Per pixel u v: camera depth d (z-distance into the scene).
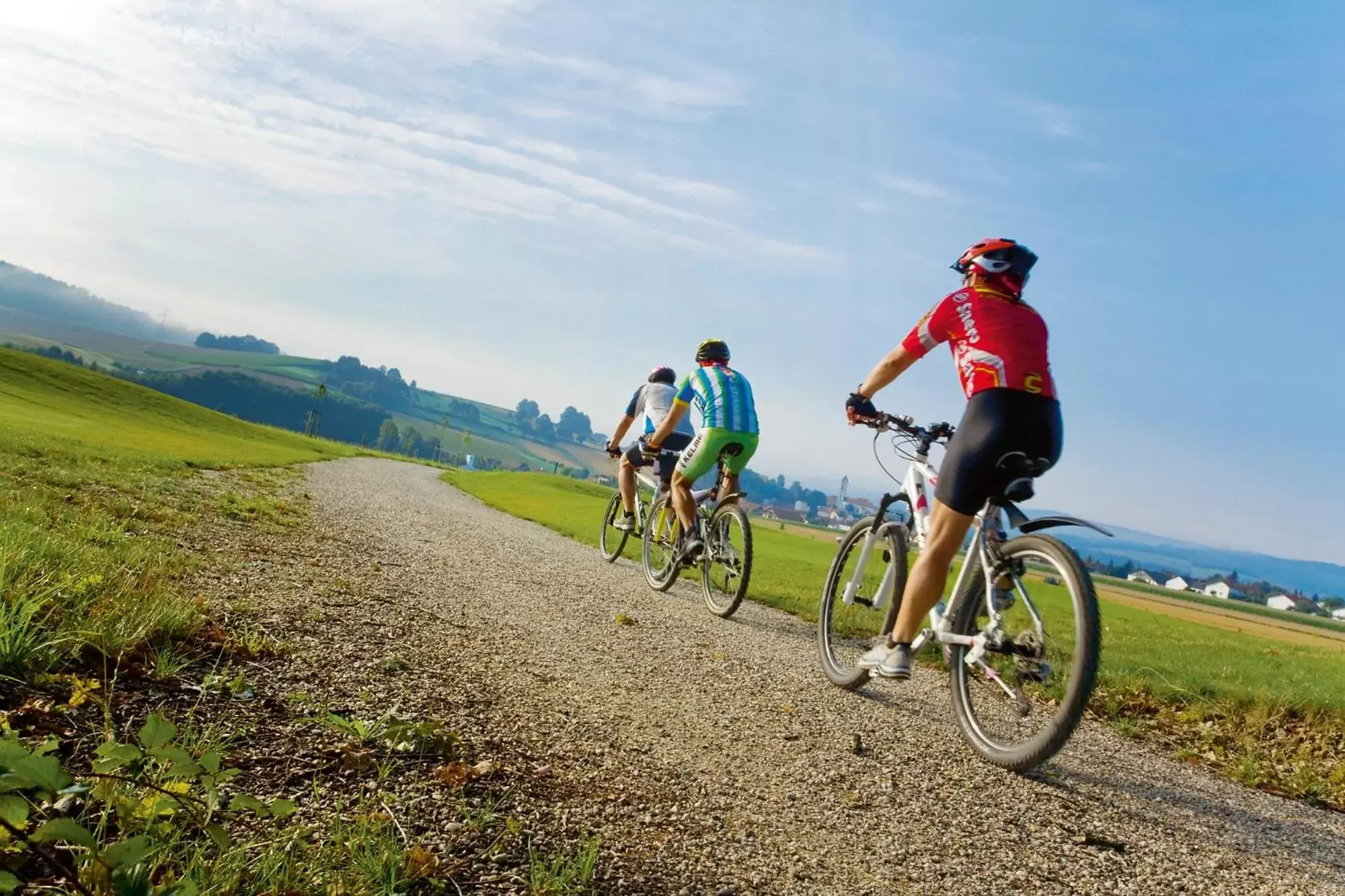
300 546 6.71
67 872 1.32
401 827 2.06
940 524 3.64
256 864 1.73
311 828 1.95
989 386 3.48
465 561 7.91
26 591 2.98
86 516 5.58
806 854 2.43
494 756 2.67
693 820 2.54
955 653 3.88
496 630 4.74
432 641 4.11
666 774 2.90
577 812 2.40
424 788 2.31
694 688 4.19
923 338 3.79
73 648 2.61
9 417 23.38
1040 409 3.46
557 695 3.60
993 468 3.46
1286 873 2.76
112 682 2.47
